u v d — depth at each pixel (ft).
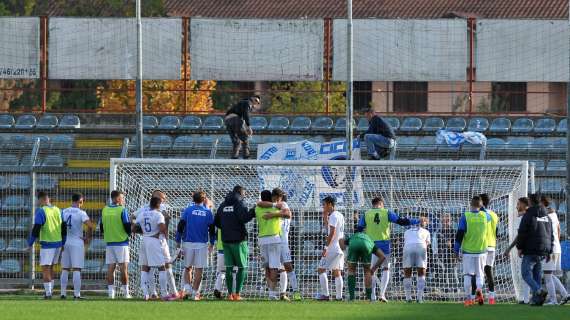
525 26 301.22
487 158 307.37
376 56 301.22
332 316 170.91
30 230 267.59
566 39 301.22
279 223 218.18
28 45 304.91
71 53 303.48
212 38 302.04
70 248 225.15
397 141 310.24
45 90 314.35
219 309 181.98
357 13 577.43
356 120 317.83
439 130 307.58
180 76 303.89
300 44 301.84
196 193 219.20
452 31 300.81
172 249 257.34
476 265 210.38
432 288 247.29
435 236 252.83
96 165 305.53
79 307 184.24
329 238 223.92
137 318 164.04
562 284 237.45
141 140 267.18
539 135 316.81
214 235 217.97
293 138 316.19
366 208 257.34
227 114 282.36
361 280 245.86
